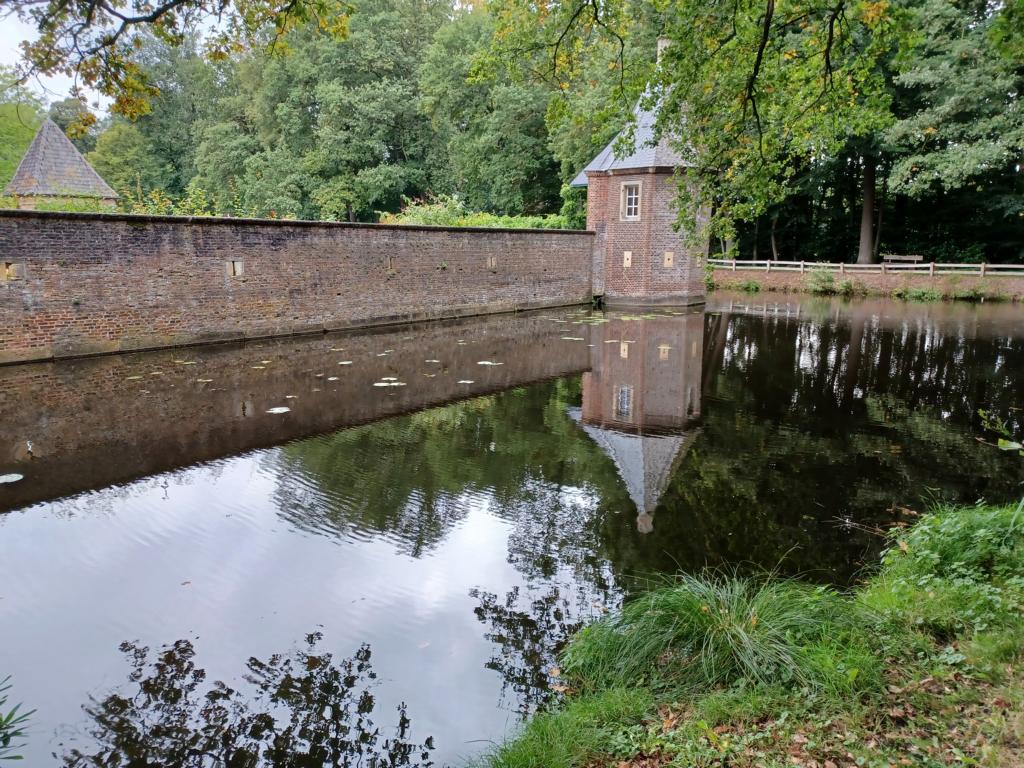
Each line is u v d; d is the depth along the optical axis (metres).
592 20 6.69
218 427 8.05
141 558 4.82
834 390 10.66
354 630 3.99
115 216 12.10
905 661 3.22
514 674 3.59
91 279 11.96
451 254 18.94
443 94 35.53
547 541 5.24
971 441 7.91
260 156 39.53
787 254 38.88
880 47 6.39
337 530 5.36
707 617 3.44
